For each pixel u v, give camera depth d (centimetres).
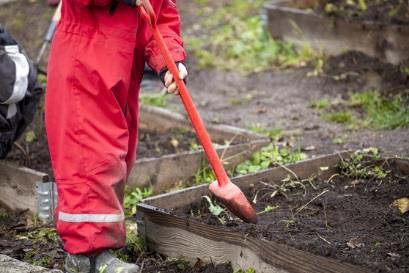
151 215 503
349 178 573
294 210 519
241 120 756
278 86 855
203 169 627
